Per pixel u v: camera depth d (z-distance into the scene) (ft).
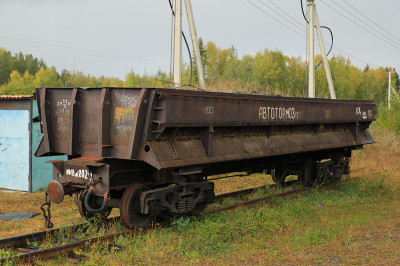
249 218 25.22
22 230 24.48
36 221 26.91
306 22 71.20
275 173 41.27
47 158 40.78
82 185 22.06
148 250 19.53
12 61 436.35
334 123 38.40
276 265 18.45
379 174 47.09
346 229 24.84
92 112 22.44
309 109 33.65
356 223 26.09
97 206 24.18
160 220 24.58
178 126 21.52
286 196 34.30
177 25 39.34
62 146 23.95
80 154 23.29
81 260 18.19
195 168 23.58
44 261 17.70
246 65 236.63
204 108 23.22
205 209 28.02
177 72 39.32
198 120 22.79
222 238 21.95
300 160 38.14
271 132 30.01
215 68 249.96
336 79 269.03
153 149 20.53
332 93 77.77
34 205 32.14
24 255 17.54
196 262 18.49
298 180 41.11
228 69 223.71
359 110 42.22
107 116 21.47
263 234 23.16
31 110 38.93
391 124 84.69
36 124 39.58
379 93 316.19
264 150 28.58
